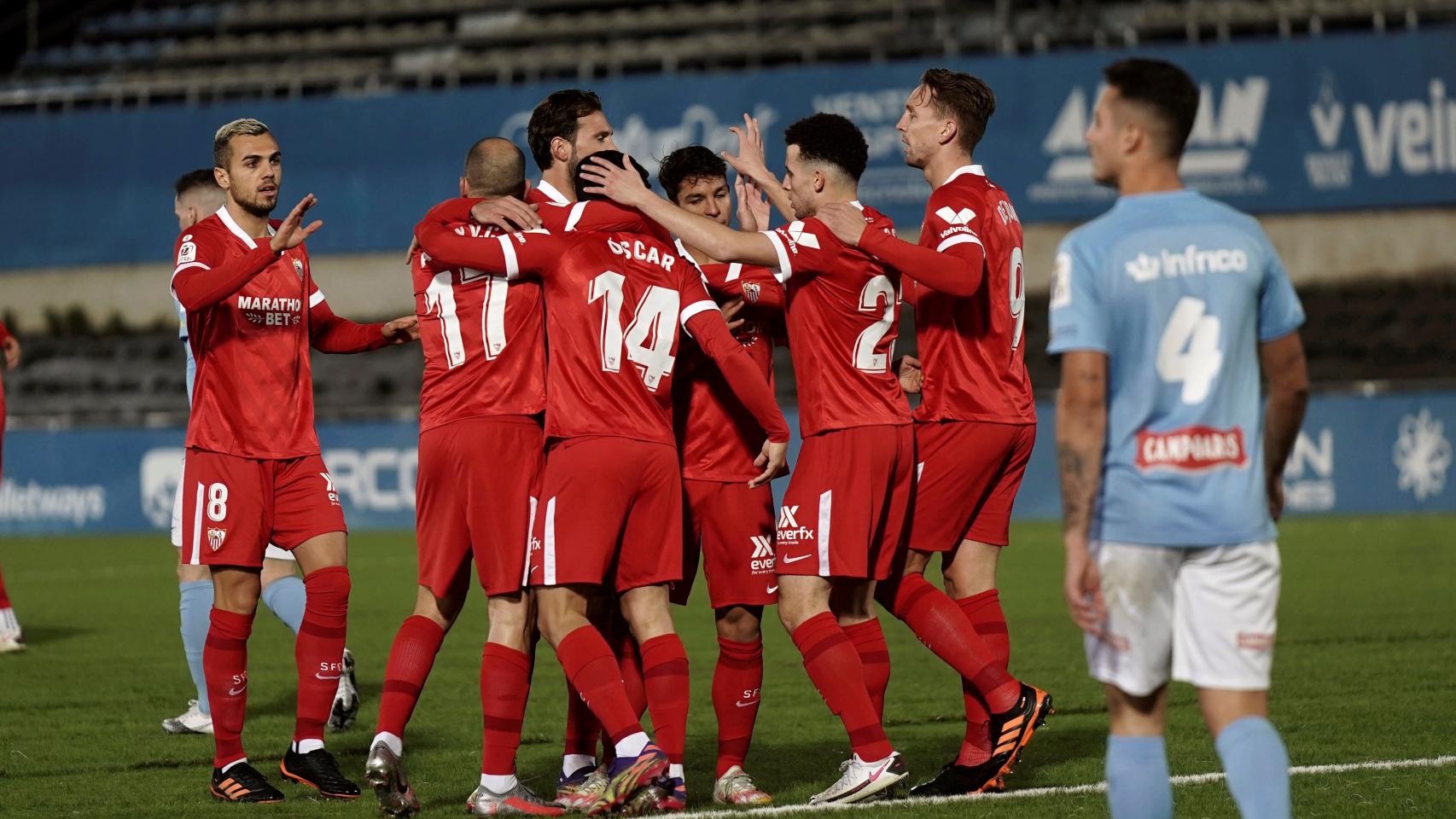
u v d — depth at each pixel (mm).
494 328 15883
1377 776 16453
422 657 15953
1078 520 11336
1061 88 62125
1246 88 61531
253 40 83625
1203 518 11359
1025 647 28562
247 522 17016
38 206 70562
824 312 15992
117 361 72188
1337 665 25094
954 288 15703
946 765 17312
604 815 14914
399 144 67062
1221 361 11438
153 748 19922
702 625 32969
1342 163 61031
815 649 15727
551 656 28531
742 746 16500
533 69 73375
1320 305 63562
